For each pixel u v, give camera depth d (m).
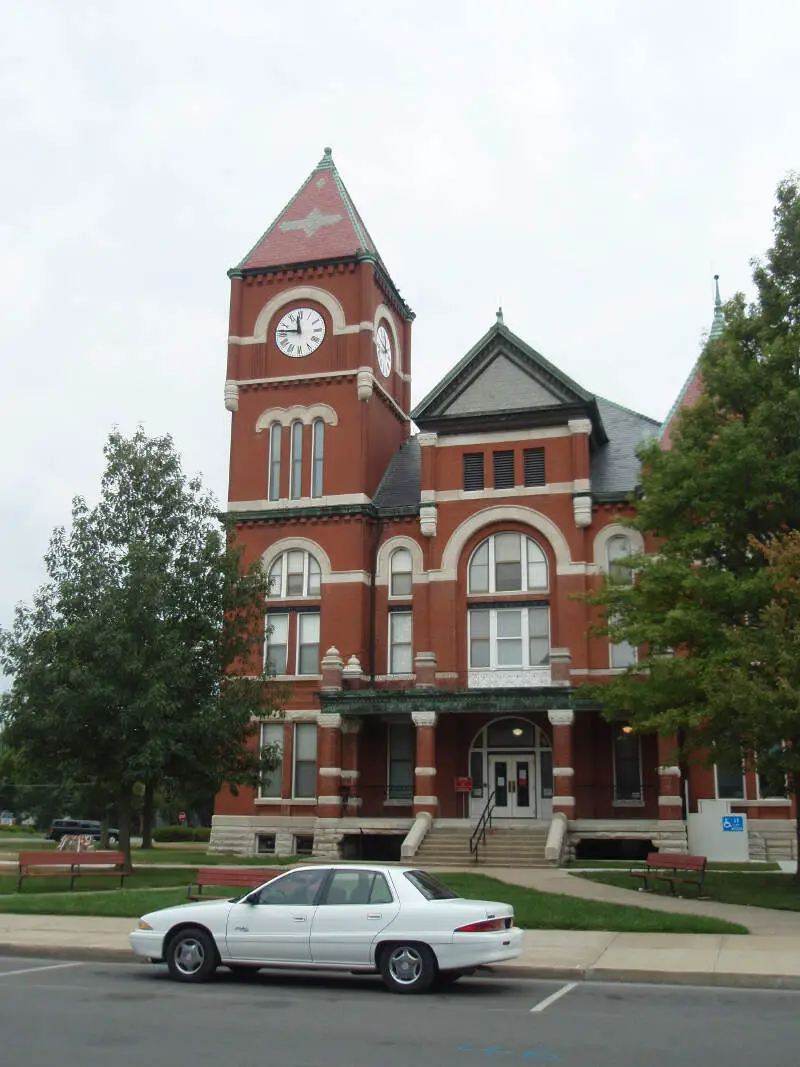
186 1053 10.16
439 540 39.00
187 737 30.08
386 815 38.03
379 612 39.94
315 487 41.28
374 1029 11.43
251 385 42.75
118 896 23.22
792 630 22.53
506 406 38.97
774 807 34.75
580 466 37.88
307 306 43.03
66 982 14.54
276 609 40.41
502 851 32.31
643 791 35.91
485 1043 10.74
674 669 24.97
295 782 38.97
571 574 37.31
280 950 14.32
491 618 38.28
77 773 30.39
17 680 29.62
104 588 30.23
